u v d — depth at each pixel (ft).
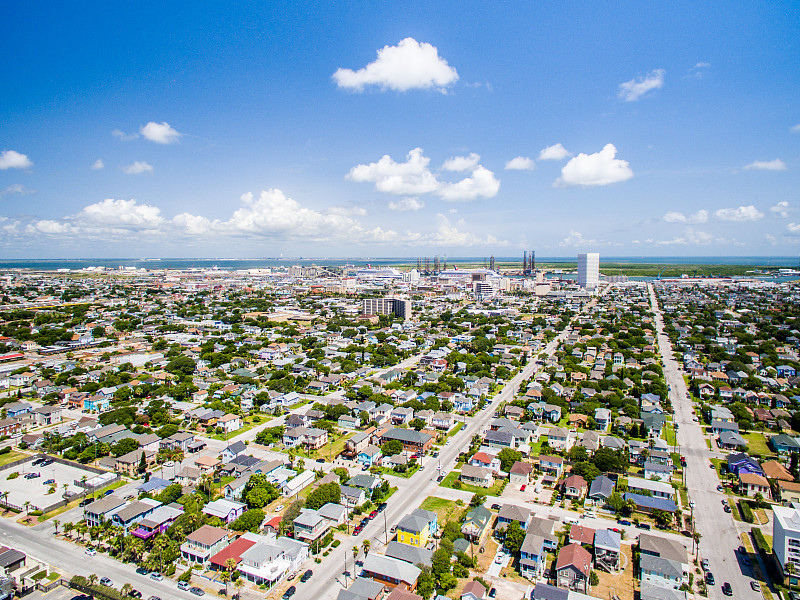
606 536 323.78
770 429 556.10
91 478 424.46
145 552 325.21
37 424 559.38
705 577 298.56
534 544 314.35
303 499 392.06
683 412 613.52
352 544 335.06
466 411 613.93
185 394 652.89
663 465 441.68
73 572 303.48
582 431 550.36
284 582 296.30
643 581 289.94
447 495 402.93
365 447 490.08
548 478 427.74
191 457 473.26
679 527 357.41
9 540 337.31
